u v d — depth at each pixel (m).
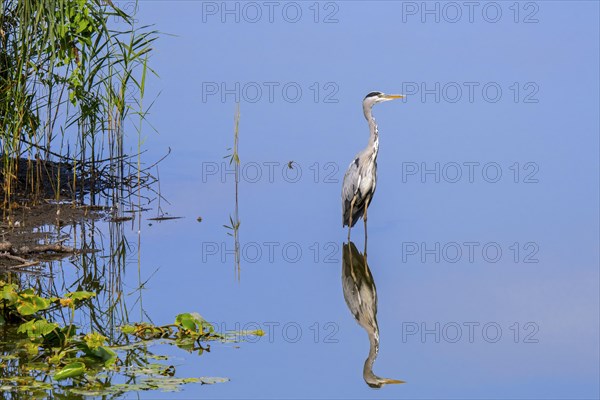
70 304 10.16
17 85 15.79
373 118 15.95
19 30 15.28
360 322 12.23
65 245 14.44
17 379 8.85
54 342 10.03
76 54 16.30
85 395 8.59
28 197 16.77
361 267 14.41
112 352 9.55
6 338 10.31
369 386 9.96
